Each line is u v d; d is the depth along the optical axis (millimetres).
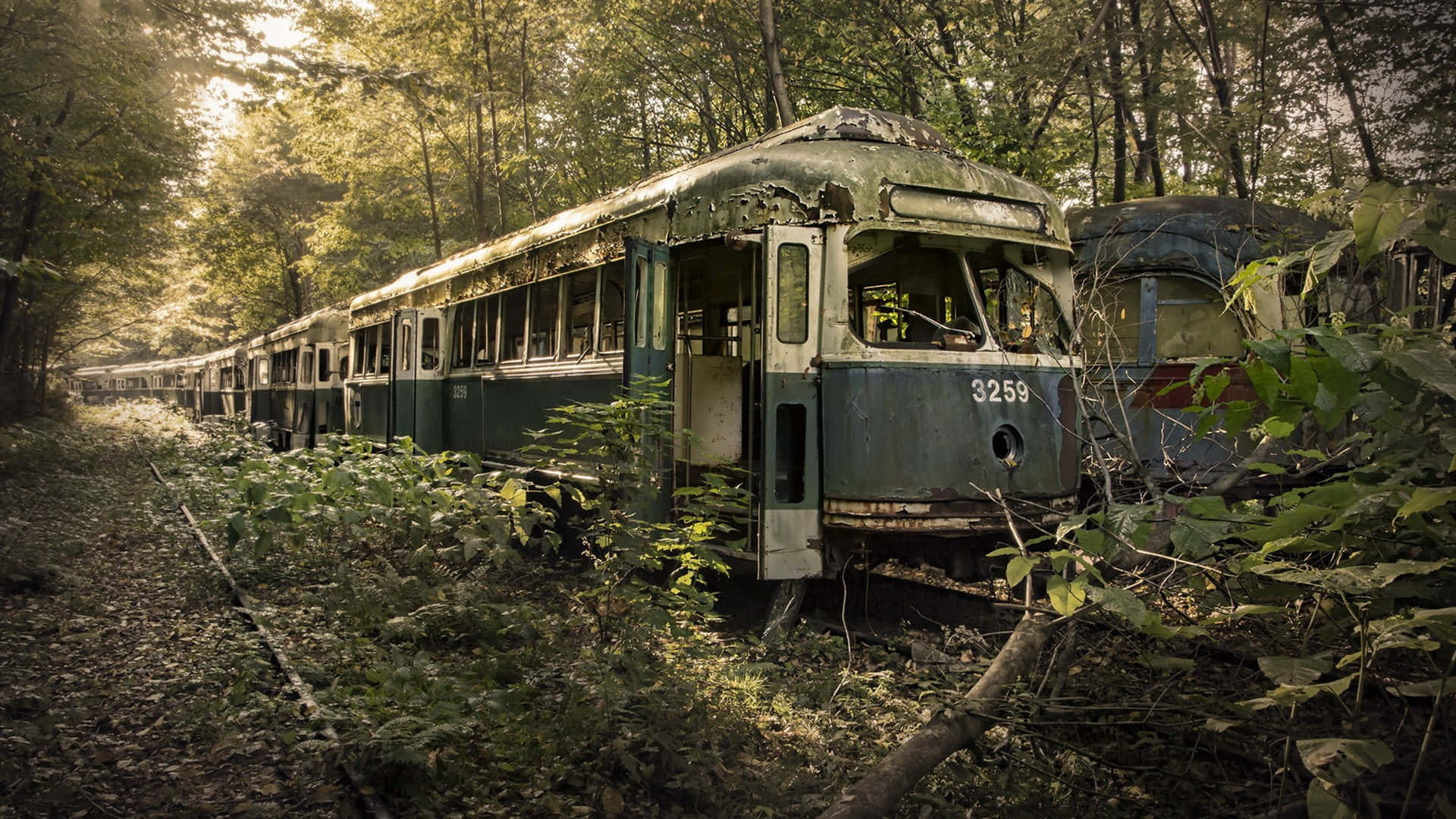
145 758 4359
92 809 3830
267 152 33125
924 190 6332
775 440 6078
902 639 5898
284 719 4711
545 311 9133
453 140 22719
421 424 11500
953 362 6168
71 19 12602
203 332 32938
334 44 19359
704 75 18750
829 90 17016
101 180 16172
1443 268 8539
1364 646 2930
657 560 5320
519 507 7082
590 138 20344
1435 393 3180
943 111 12953
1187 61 14797
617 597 5160
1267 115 12531
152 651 5875
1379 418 3330
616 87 19516
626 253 6457
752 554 6344
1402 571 2773
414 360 11547
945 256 6781
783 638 6109
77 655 5855
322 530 7797
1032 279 6859
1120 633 4621
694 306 8430
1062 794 3832
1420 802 3115
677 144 21031
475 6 19016
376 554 8344
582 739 4164
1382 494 2904
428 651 5871
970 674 5098
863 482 5988
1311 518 3080
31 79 13625
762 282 6117
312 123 22656
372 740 3850
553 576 8070
